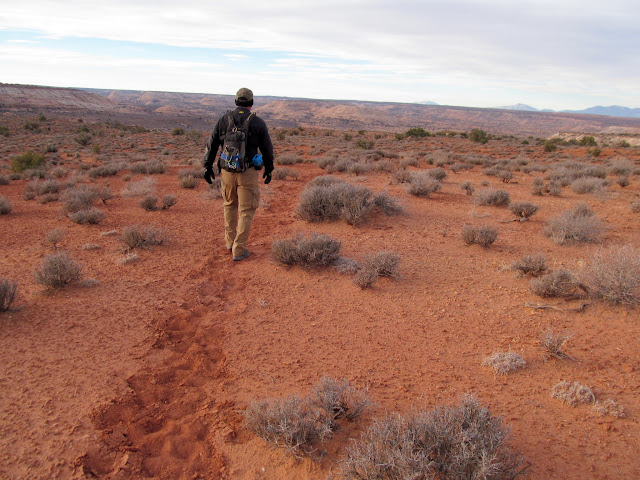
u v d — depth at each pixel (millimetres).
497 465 2312
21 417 3023
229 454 2832
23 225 9016
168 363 3928
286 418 2838
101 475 2605
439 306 5258
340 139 59156
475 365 3969
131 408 3260
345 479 2436
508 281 6066
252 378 3713
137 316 4742
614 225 9477
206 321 4812
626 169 20562
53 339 4129
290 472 2668
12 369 3594
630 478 2615
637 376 3705
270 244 7785
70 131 68500
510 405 3361
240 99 6328
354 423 3121
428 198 12844
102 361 3828
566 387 3545
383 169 20312
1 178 16875
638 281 4926
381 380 3699
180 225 9266
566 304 5191
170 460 2795
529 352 4168
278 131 69938
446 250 7508
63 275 5320
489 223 9609
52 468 2600
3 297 4551
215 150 6742
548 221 9656
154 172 20328
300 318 4906
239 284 5938
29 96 149875
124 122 121688
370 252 7312
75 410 3141
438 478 2398
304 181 17312
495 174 19984
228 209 7027
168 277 6031
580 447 2891
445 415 2625
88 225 9039
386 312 5082
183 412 3281
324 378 3281
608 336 4418
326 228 8945
